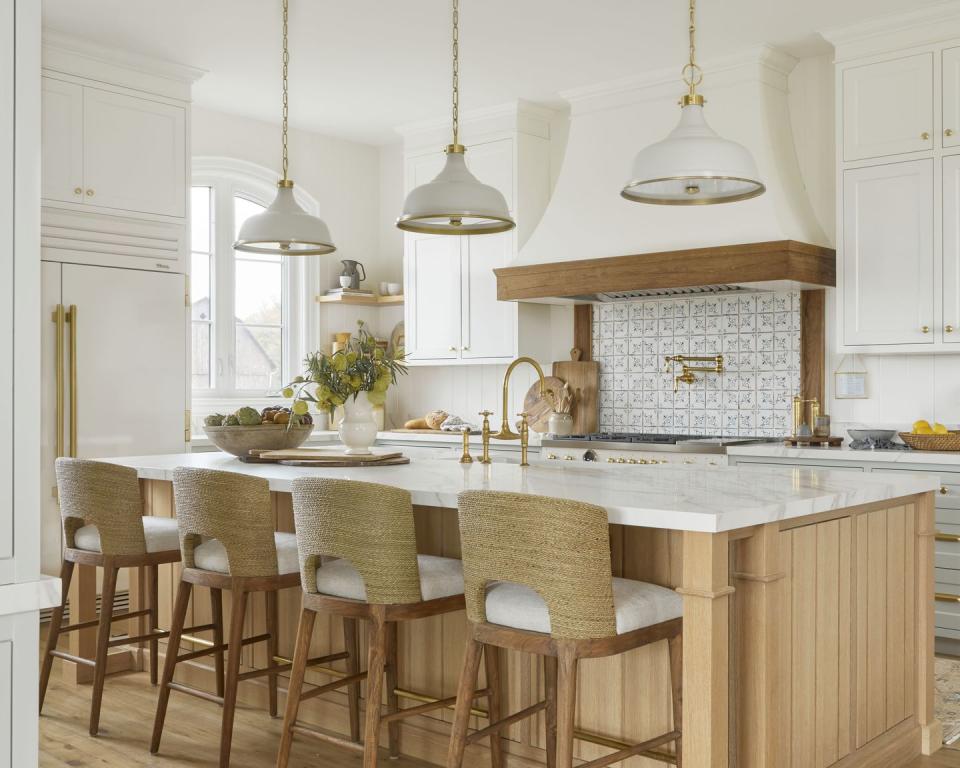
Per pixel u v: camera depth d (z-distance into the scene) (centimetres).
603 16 464
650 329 593
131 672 413
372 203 719
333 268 695
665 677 264
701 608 227
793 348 538
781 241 472
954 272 452
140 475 359
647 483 289
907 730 317
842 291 486
